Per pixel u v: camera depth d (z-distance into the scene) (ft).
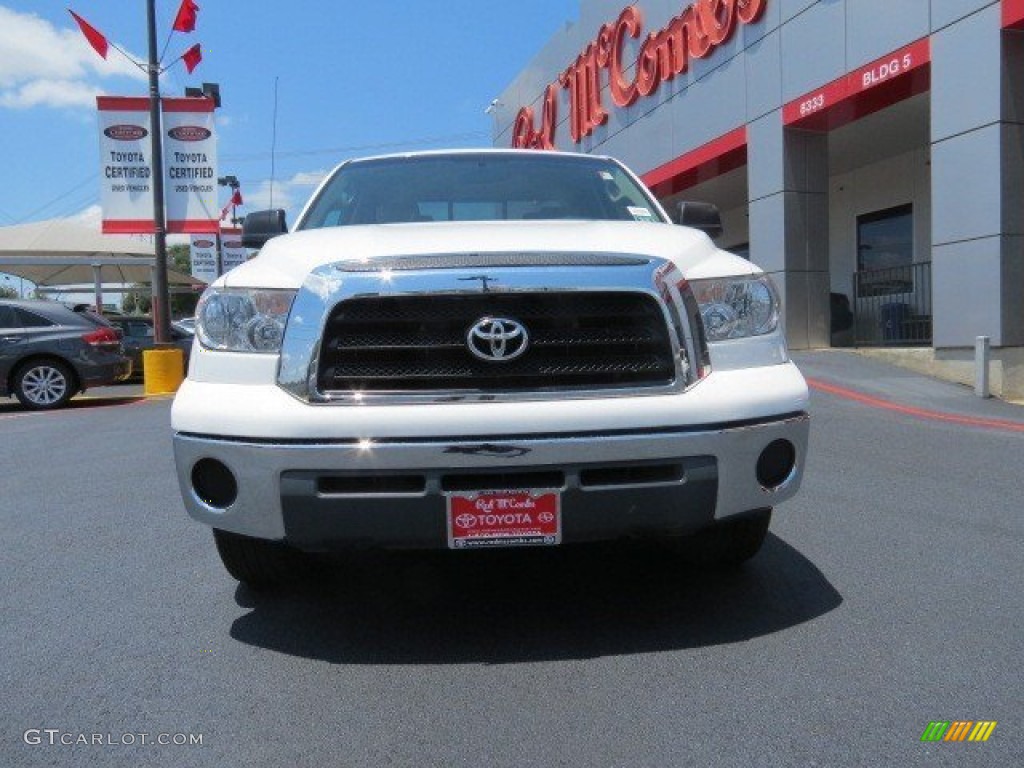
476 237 10.62
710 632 10.73
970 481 18.51
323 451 9.36
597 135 67.36
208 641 10.82
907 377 35.99
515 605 11.80
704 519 9.74
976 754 7.93
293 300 9.91
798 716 8.65
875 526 15.21
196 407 10.01
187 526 16.34
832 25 41.60
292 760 8.06
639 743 8.24
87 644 10.78
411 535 9.50
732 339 10.22
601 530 9.61
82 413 37.17
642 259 10.11
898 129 47.42
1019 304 33.60
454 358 9.61
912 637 10.45
